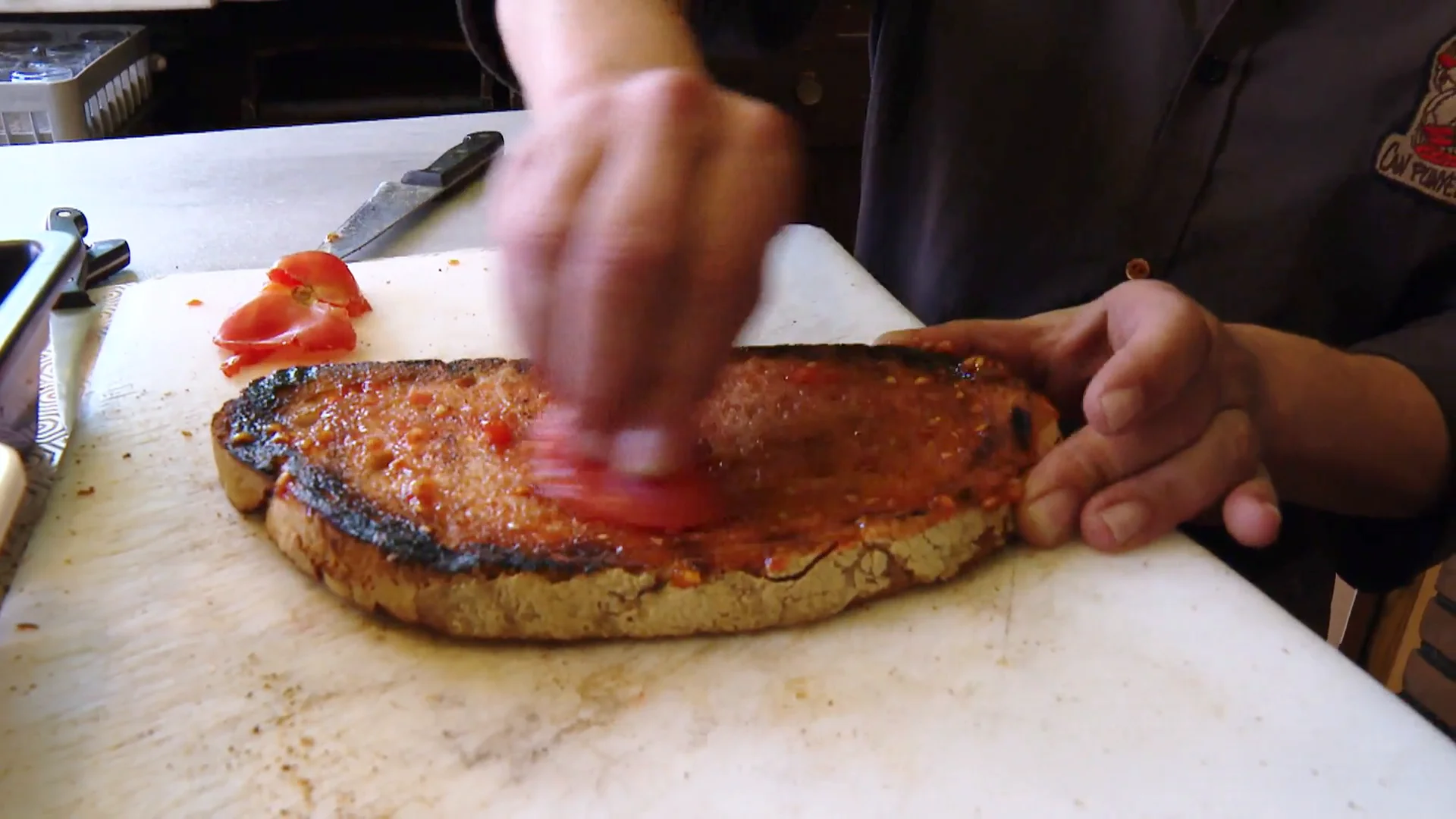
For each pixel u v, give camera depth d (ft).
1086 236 2.11
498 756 1.23
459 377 1.60
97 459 1.59
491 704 1.28
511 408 1.54
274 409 1.55
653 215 1.12
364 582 1.35
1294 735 1.27
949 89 2.14
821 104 3.65
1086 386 1.67
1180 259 2.05
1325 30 1.89
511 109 3.53
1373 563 1.91
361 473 1.44
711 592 1.34
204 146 2.72
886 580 1.40
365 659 1.32
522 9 1.49
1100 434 1.48
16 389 1.53
